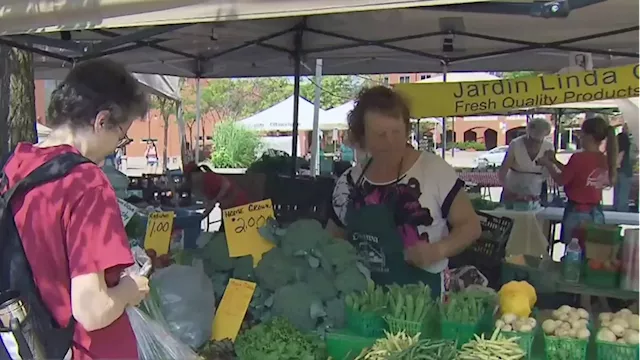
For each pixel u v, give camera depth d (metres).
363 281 2.28
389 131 2.51
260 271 2.35
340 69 7.46
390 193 2.55
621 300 3.55
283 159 6.14
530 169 6.35
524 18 4.52
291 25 5.31
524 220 5.50
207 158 27.00
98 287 1.43
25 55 4.18
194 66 7.23
